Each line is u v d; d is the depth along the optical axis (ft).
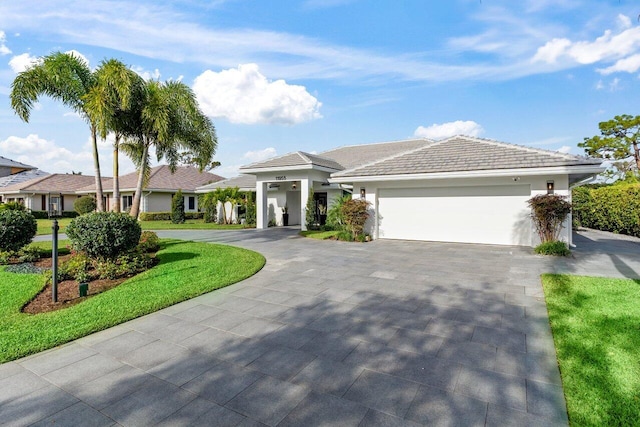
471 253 34.24
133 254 27.78
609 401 9.17
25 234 31.60
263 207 65.57
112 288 21.61
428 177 40.52
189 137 46.42
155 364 11.83
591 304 16.98
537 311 16.70
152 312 17.22
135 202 43.93
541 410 9.05
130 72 38.50
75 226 24.36
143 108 40.68
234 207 80.74
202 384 10.50
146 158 45.27
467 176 38.24
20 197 114.52
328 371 11.21
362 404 9.38
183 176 110.83
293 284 22.61
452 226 42.80
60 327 14.87
